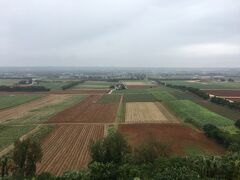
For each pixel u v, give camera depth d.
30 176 38.12
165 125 77.00
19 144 39.03
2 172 39.69
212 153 51.72
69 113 98.31
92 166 37.84
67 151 55.28
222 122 78.31
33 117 91.75
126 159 41.44
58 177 36.88
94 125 79.25
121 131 70.25
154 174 36.41
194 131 69.31
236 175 36.94
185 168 37.34
